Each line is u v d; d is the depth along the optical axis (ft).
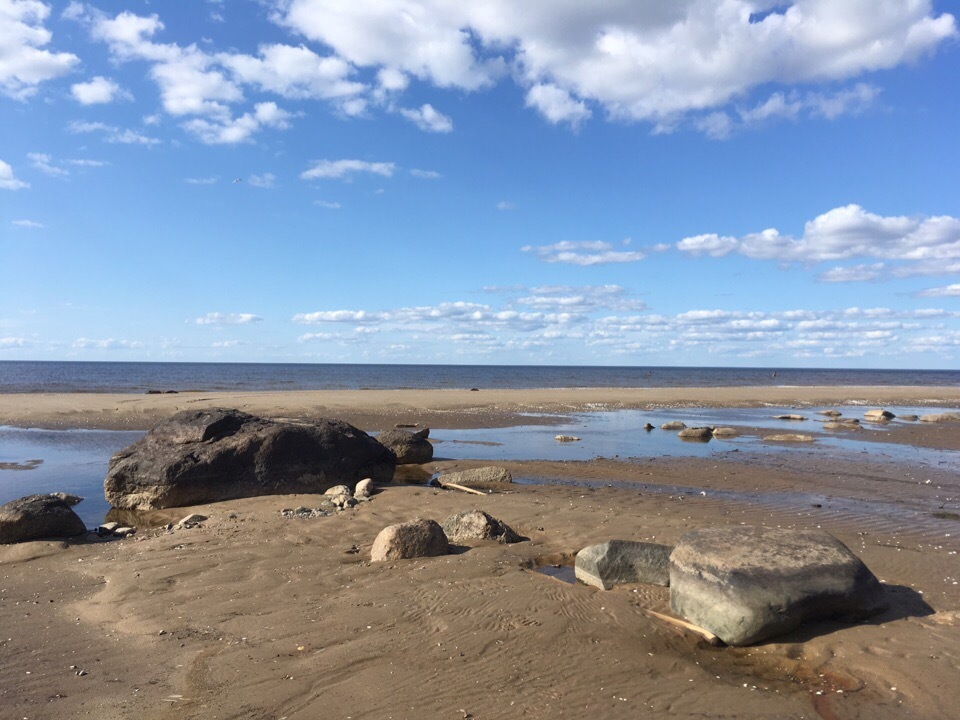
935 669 16.30
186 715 14.56
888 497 41.55
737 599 17.99
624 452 61.05
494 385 212.43
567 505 36.32
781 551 19.89
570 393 133.08
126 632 19.30
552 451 61.82
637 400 120.06
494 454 59.98
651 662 17.08
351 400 103.50
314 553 26.89
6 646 18.38
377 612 20.27
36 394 112.37
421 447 54.95
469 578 23.24
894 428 83.20
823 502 39.93
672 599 20.11
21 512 29.78
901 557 26.50
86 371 316.60
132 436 69.46
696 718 14.48
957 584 23.31
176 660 17.26
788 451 61.93
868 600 19.36
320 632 18.84
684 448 63.82
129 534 32.24
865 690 15.71
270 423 44.32
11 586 23.82
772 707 14.99
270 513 35.40
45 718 14.51
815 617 18.88
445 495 39.27
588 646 17.88
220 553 27.04
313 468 42.73
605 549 22.86
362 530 31.01
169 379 216.54
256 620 19.86
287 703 15.02
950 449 64.59
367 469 45.60
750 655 17.80
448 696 15.31
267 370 394.11
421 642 18.10
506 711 14.70
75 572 25.41
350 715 14.55
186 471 38.75
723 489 44.01
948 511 37.76
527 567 25.27
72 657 17.61
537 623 19.29
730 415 100.68
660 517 34.22
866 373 535.19
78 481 46.19
